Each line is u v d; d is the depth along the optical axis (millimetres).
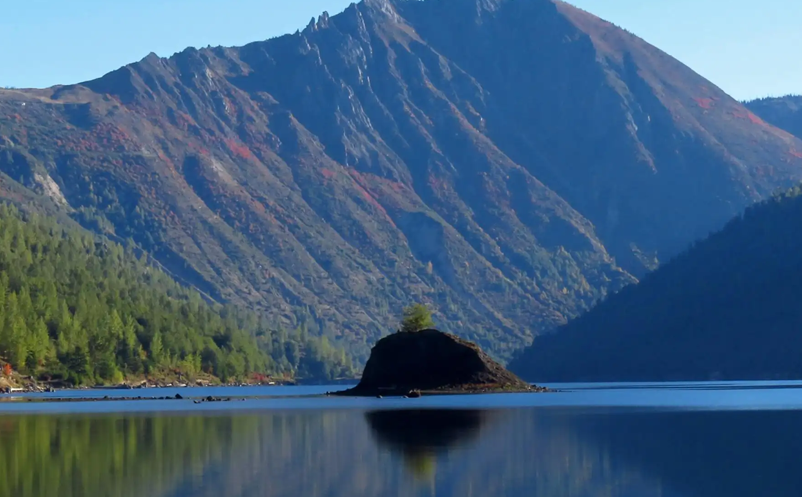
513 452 101750
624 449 104625
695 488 82312
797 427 129375
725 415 152250
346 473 88062
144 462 94875
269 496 77375
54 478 85750
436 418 143250
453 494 78812
